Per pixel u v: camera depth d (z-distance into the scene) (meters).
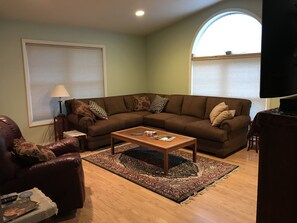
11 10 3.69
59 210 2.21
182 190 2.75
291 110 1.18
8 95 4.15
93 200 2.59
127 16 4.65
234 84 4.69
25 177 2.05
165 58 5.86
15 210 1.60
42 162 2.17
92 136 4.19
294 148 1.08
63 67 4.83
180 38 5.44
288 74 1.23
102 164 3.59
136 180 3.04
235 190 2.75
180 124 4.28
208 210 2.36
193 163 3.55
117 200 2.58
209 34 5.04
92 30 5.18
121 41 5.76
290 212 1.12
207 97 4.83
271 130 1.15
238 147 4.09
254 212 2.31
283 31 1.18
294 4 1.22
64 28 4.73
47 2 3.59
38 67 4.48
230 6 4.49
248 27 4.43
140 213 2.34
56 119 4.51
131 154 3.99
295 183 1.09
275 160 1.15
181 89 5.61
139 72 6.27
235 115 4.23
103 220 2.23
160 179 3.04
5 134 2.26
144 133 3.82
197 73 5.29
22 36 4.21
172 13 4.81
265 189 1.20
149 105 5.68
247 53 4.41
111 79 5.66
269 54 1.11
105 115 4.70
